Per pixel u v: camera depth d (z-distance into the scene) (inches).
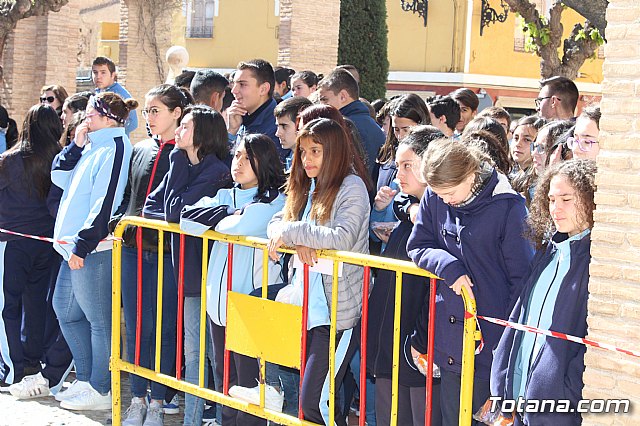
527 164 244.1
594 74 1051.9
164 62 762.2
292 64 598.5
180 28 1020.5
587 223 147.6
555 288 148.2
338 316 182.1
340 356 184.9
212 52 1001.5
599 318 145.7
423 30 977.5
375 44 689.0
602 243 145.6
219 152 221.9
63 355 262.5
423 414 175.2
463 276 155.9
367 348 182.5
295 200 190.9
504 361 151.3
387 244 186.7
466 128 215.9
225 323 205.0
